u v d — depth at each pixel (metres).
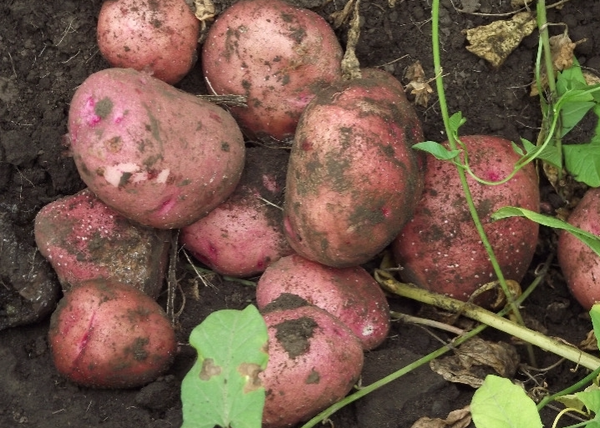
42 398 0.60
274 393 0.55
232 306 0.66
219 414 0.49
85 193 0.64
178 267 0.67
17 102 0.67
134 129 0.58
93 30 0.68
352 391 0.61
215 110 0.62
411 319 0.66
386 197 0.59
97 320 0.57
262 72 0.63
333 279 0.62
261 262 0.65
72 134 0.59
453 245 0.64
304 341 0.56
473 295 0.65
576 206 0.68
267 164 0.65
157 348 0.59
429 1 0.69
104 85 0.58
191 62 0.65
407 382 0.61
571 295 0.69
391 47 0.69
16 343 0.62
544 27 0.66
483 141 0.66
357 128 0.59
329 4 0.68
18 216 0.65
